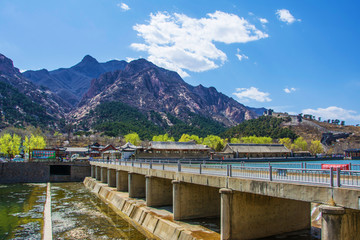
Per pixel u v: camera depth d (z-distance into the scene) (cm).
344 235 1490
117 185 5394
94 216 3934
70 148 14625
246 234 2294
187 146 11119
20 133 17275
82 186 7594
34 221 3700
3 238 3030
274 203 2464
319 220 2864
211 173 2738
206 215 3173
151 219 3259
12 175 8262
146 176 3825
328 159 12531
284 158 12000
